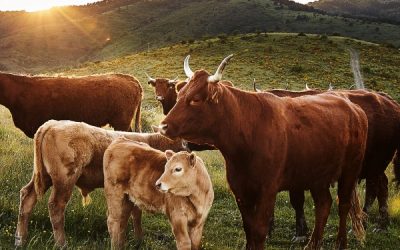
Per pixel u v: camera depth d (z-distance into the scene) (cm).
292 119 638
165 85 1555
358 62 6003
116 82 1206
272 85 4694
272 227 849
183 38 16850
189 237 618
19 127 1107
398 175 957
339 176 735
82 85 1154
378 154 912
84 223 753
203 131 580
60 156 668
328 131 670
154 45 16850
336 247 758
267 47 6569
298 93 870
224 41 7131
